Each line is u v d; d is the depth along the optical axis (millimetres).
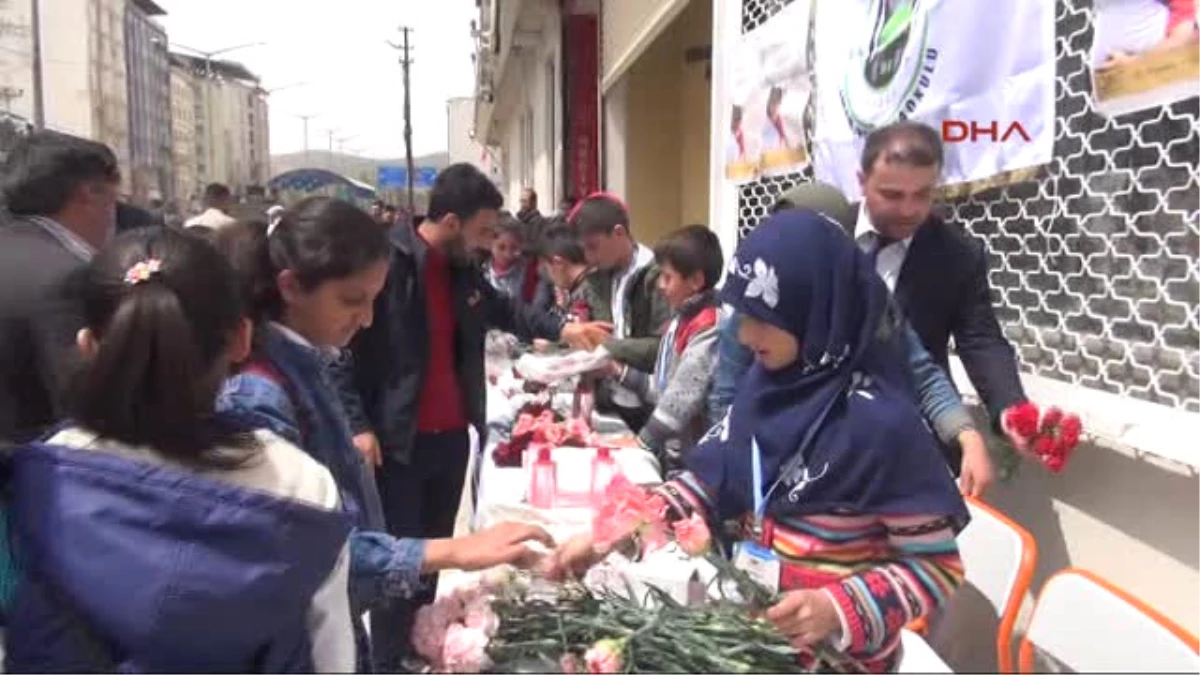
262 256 1729
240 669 1219
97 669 1162
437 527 3592
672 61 9102
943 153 2564
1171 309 2148
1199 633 2080
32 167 2803
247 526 1192
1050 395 2547
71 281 1371
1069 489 2520
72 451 1217
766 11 4633
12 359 2512
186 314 1261
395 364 3180
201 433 1275
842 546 1516
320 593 1313
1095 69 2314
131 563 1159
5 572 1296
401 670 1489
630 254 4016
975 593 1973
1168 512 2180
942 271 2379
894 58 3096
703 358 2879
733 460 1664
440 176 3371
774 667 1320
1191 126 2061
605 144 9969
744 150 4906
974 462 2078
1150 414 2182
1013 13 2598
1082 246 2447
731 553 1715
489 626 1434
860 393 1505
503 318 4195
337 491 1403
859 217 2557
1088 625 1682
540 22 13344
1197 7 1995
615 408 3719
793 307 1507
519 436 2945
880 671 1402
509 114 27172
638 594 1580
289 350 1656
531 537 1679
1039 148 2533
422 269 3221
